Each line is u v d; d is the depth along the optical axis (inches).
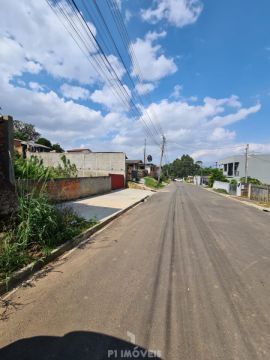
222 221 376.2
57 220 215.8
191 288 145.8
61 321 108.5
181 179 4788.4
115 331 103.3
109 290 138.7
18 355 88.2
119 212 399.9
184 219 378.6
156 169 2874.0
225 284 153.1
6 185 215.3
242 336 103.6
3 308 117.6
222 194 1119.0
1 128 240.7
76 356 88.6
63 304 122.3
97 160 1112.8
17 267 153.0
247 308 126.1
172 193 1000.2
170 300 130.6
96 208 429.1
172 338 100.4
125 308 120.9
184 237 264.5
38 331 101.3
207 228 316.8
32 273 157.6
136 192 869.8
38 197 214.2
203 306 126.2
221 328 108.4
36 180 323.9
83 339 97.7
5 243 163.3
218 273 169.9
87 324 107.0
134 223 333.1
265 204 709.3
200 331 105.8
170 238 257.8
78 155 1125.7
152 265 179.2
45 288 138.8
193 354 92.0
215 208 542.0
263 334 105.4
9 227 190.1
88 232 257.4
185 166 4933.6
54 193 454.3
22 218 189.3
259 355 92.7
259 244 249.4
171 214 424.8
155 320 112.1
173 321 112.0
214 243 245.4
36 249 183.8
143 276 159.5
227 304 129.2
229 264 188.2
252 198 923.4
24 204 197.3
